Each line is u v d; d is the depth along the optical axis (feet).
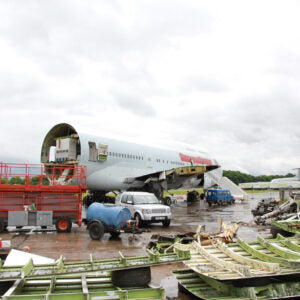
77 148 83.05
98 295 17.88
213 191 117.39
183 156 122.01
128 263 20.56
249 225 58.18
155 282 25.05
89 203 106.11
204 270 21.24
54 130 84.38
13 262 22.61
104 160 85.87
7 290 19.36
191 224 59.47
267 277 20.77
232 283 20.65
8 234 46.19
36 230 49.75
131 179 95.71
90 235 42.78
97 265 20.51
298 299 21.02
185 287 22.08
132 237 43.37
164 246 30.86
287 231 41.42
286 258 25.14
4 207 46.01
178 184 108.37
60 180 79.05
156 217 53.16
